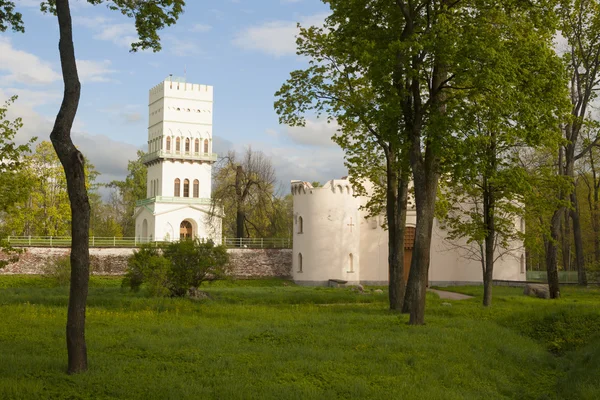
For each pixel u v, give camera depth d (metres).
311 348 16.12
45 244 49.41
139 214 73.38
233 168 61.34
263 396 11.42
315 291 40.03
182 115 72.50
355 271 51.72
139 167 87.44
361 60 21.42
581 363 16.34
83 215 12.57
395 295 27.11
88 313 22.98
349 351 15.90
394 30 22.17
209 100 73.69
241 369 13.53
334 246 51.50
